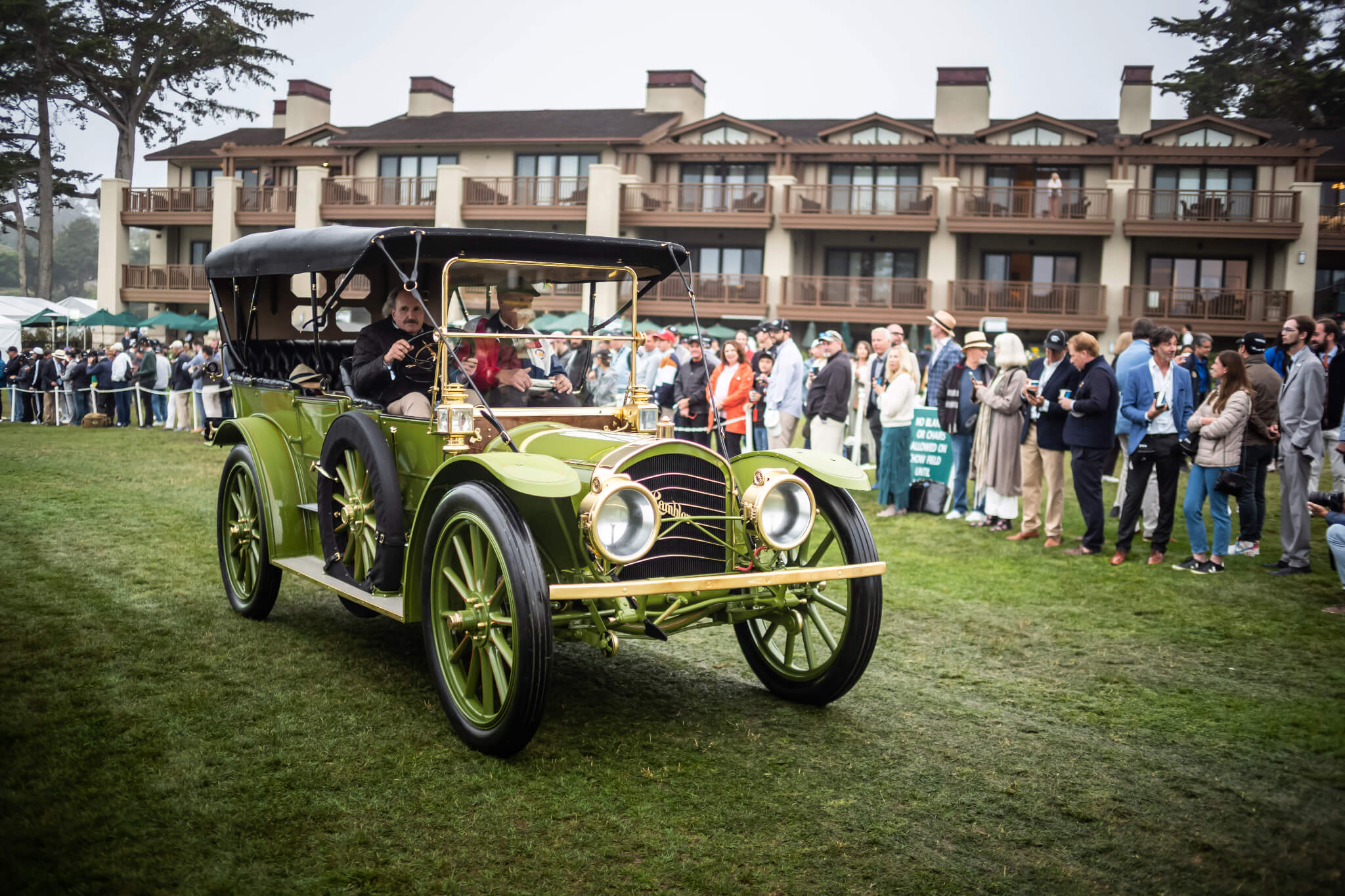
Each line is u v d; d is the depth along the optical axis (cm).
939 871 310
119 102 3703
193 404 1816
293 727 413
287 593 661
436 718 429
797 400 1045
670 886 296
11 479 1138
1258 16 1983
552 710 448
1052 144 3055
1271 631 596
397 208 3403
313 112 3894
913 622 614
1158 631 596
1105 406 789
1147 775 388
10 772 361
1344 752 411
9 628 550
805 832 334
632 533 380
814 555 462
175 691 454
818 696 456
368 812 338
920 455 1023
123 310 3647
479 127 3553
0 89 3512
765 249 3244
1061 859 319
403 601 439
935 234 3114
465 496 396
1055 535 849
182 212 3578
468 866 305
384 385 503
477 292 524
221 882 290
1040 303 3047
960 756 404
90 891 284
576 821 337
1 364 2238
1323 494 686
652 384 1351
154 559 735
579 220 3288
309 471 555
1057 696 481
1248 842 333
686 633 596
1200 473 748
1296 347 748
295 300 646
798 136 3472
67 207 4056
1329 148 2850
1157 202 2972
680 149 3256
